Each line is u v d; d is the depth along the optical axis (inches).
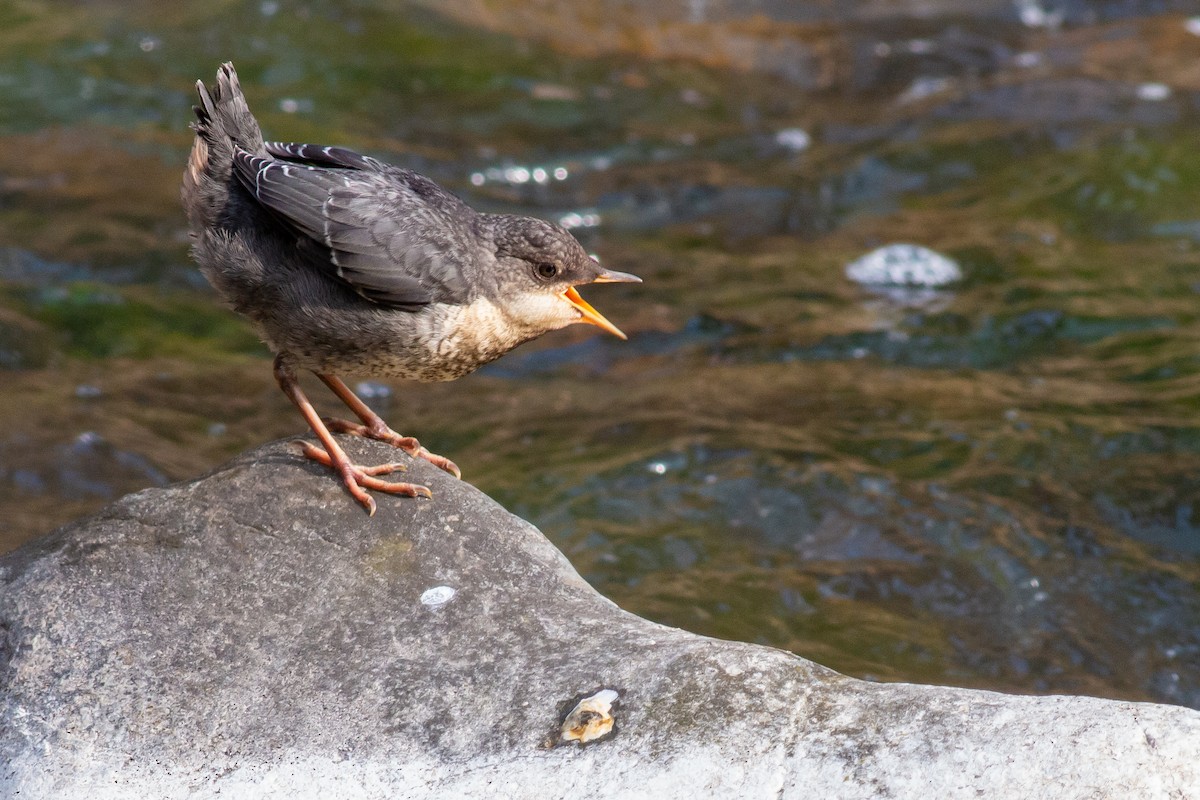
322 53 761.0
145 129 677.9
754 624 373.1
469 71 760.3
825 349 522.9
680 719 210.7
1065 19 855.7
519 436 472.4
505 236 311.4
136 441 458.6
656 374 513.7
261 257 292.2
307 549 258.8
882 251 589.9
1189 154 655.1
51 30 762.8
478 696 224.8
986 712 199.9
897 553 402.9
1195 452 442.3
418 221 296.0
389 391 510.3
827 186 656.4
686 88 768.3
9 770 221.1
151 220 608.1
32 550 258.2
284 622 243.6
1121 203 621.3
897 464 443.2
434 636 239.3
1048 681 353.7
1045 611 379.9
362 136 680.4
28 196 617.0
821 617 377.1
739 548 406.9
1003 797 187.5
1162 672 358.0
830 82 780.6
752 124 728.3
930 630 372.8
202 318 549.3
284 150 308.8
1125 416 465.4
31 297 544.1
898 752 197.0
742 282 577.6
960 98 743.7
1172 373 490.6
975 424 464.4
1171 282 556.1
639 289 573.9
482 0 832.3
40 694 230.4
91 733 225.1
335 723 224.2
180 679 232.5
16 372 496.7
